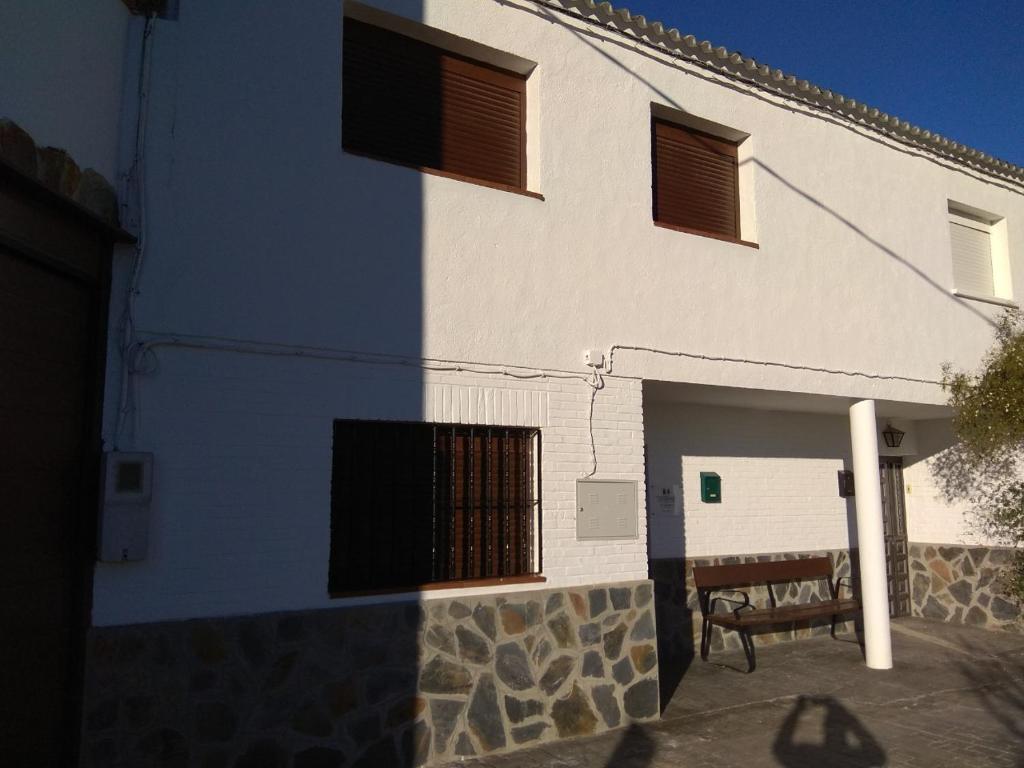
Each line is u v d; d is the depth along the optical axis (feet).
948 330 29.53
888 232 28.35
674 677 24.04
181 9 16.19
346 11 18.48
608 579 19.94
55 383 13.61
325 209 17.22
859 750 17.89
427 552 18.01
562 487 19.65
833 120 27.43
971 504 32.48
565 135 21.04
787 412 30.42
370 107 18.94
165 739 14.32
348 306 17.24
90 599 14.12
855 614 31.30
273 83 16.97
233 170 16.29
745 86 25.26
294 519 16.11
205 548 15.17
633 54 22.81
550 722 18.29
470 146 20.30
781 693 22.41
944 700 21.88
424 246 18.40
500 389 19.02
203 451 15.34
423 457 18.22
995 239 33.27
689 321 22.65
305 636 15.75
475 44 20.01
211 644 14.89
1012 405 25.94
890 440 33.88
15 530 12.49
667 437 27.22
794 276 25.34
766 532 29.14
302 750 15.44
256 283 16.25
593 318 20.77
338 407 16.87
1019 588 28.25
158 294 15.24
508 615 18.15
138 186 15.25
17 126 12.00
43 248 13.05
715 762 17.12
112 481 14.12
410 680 16.74
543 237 20.21
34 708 12.90
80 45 13.84
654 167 23.91
